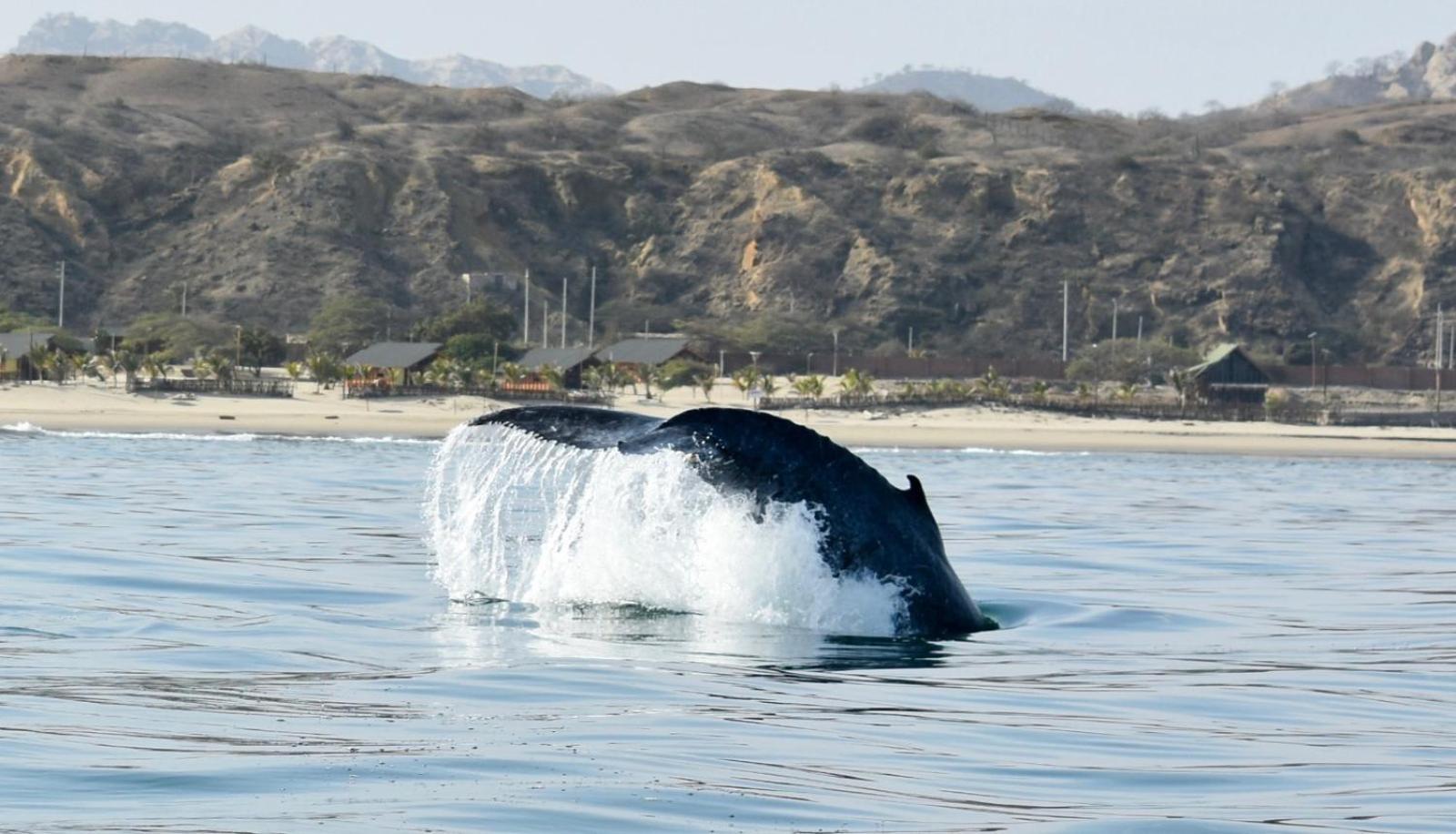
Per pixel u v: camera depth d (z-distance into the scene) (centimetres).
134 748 4138
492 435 5703
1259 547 10825
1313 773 4156
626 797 3772
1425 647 6291
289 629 6128
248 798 3691
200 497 13300
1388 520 14262
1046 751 4359
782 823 3594
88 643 5750
